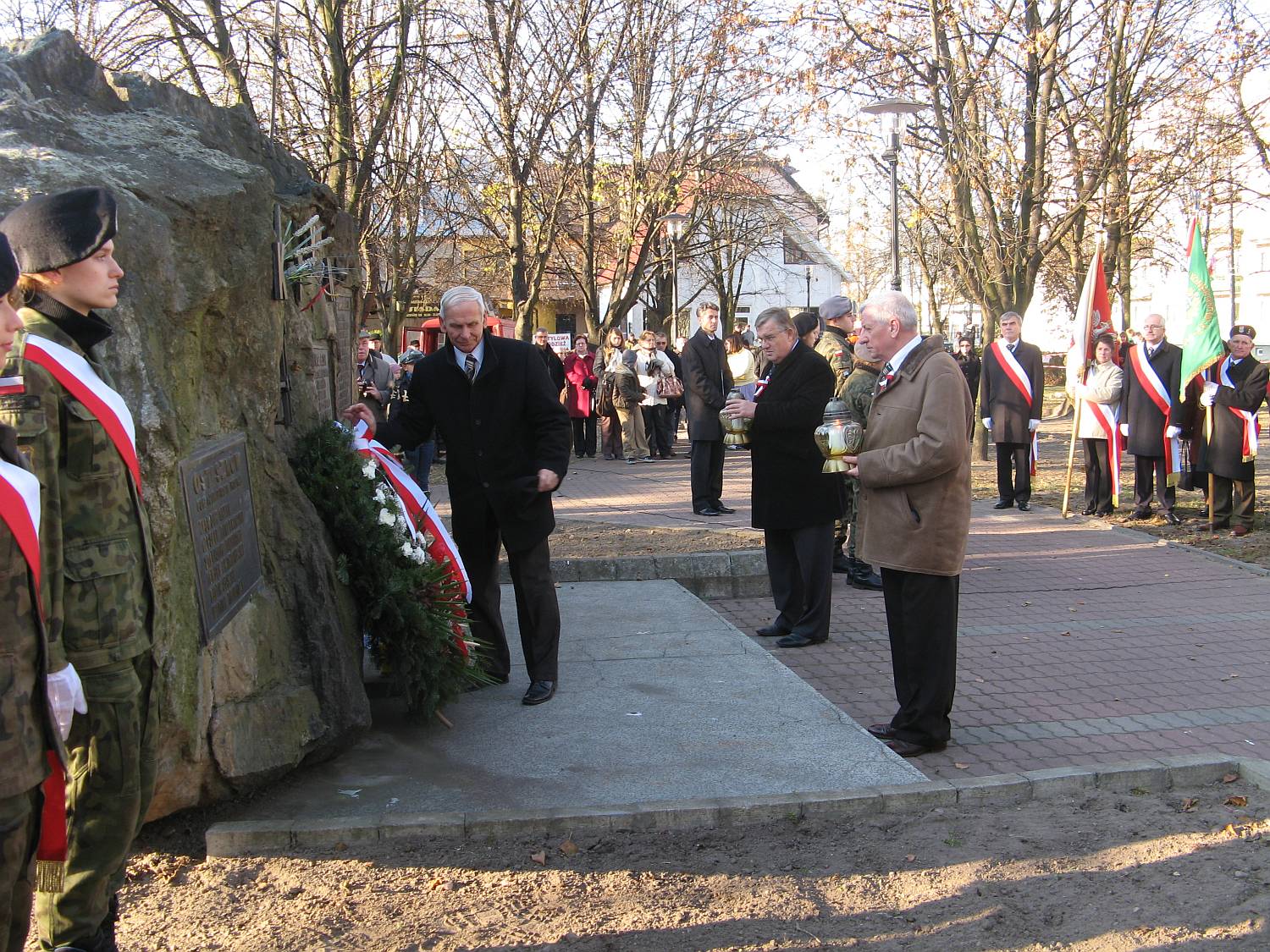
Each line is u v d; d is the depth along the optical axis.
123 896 3.69
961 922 3.47
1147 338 11.49
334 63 11.65
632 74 21.69
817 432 5.12
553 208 20.42
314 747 4.41
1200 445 11.30
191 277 3.77
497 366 5.46
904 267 38.72
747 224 36.16
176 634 3.57
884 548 4.91
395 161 13.14
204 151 4.22
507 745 4.96
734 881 3.77
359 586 4.87
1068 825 4.19
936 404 4.74
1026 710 5.69
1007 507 12.69
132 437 2.92
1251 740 5.22
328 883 3.77
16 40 4.11
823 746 4.92
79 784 2.94
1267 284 44.53
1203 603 8.12
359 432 5.45
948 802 4.39
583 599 7.81
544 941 3.38
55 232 2.75
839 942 3.37
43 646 2.45
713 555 8.52
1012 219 17.66
